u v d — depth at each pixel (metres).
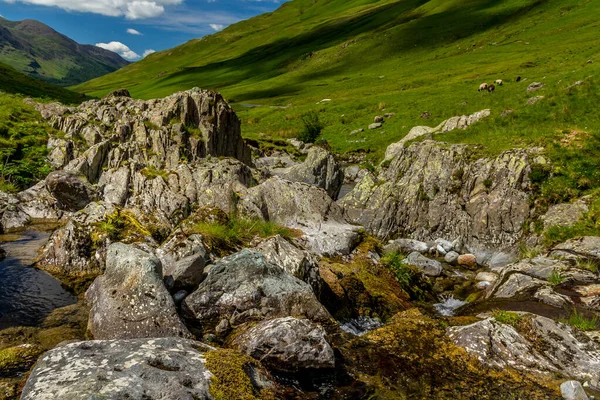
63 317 12.18
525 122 35.44
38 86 84.12
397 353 10.58
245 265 12.54
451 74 95.81
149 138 31.03
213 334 10.97
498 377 9.62
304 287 12.59
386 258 19.70
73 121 33.34
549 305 14.06
